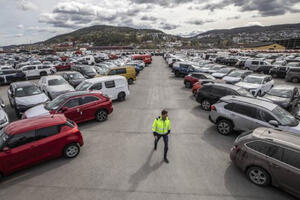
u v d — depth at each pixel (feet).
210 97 33.91
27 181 16.08
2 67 79.00
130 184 15.57
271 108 21.40
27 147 16.89
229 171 17.26
